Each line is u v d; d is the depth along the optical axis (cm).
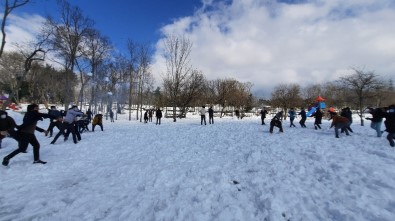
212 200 473
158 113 2442
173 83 3247
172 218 411
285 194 486
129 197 496
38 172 665
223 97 4878
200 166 705
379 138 1098
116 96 3841
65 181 598
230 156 828
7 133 692
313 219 395
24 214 425
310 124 2073
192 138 1256
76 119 1150
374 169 596
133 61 3369
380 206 423
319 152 827
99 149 991
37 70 4894
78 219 409
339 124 1152
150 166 717
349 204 434
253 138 1196
